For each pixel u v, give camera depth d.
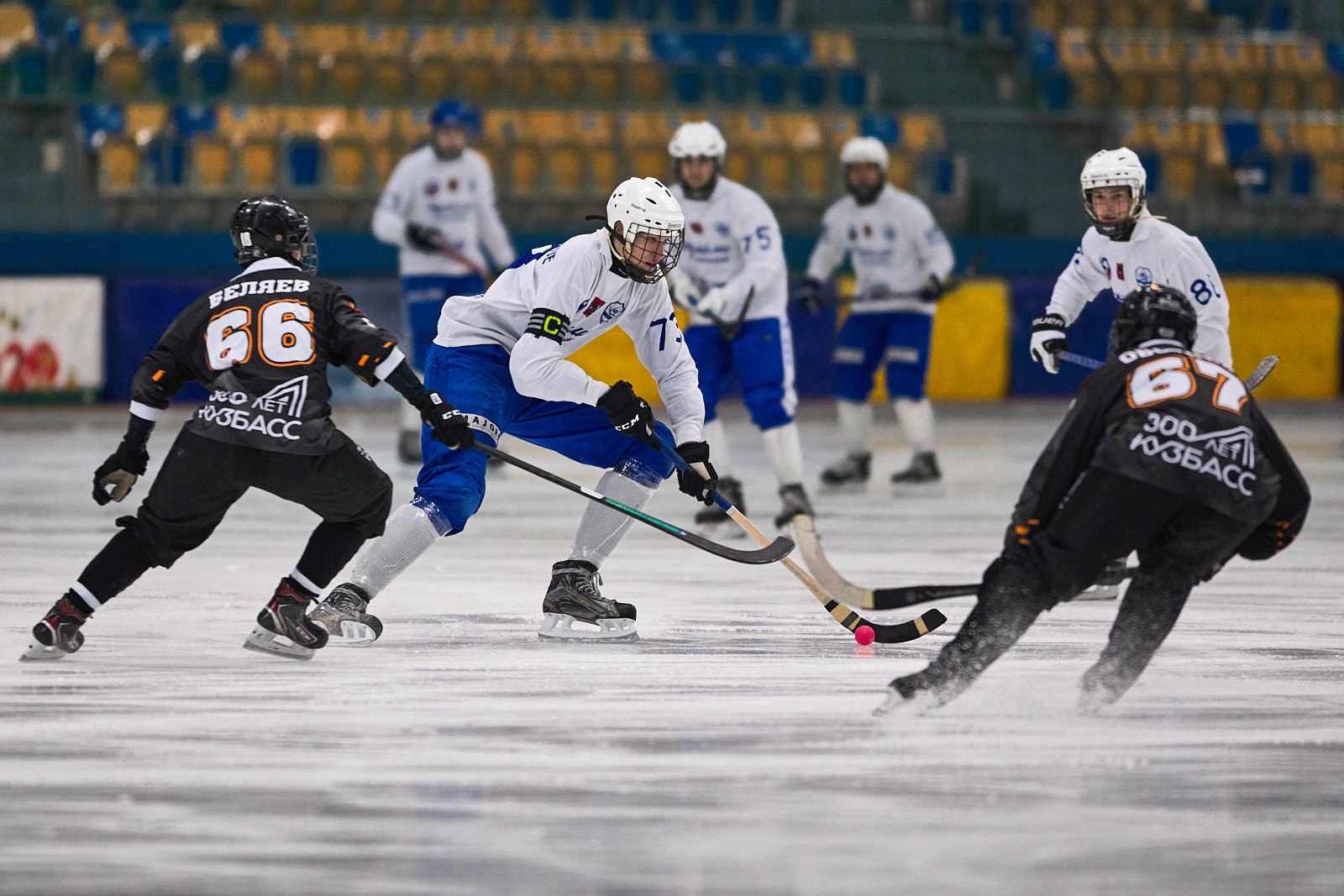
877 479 30.42
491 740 10.96
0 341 42.97
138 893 8.05
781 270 23.86
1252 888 8.20
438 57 49.91
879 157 29.09
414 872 8.38
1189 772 10.27
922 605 16.75
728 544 22.00
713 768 10.27
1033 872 8.39
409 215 33.16
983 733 11.21
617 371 44.16
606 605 14.77
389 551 14.30
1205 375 11.32
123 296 43.81
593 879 8.26
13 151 46.12
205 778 10.03
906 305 29.45
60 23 49.84
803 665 13.59
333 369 45.38
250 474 12.66
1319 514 24.92
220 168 46.38
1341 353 49.16
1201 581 11.80
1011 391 48.03
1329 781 10.08
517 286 14.63
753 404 23.67
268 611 13.47
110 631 14.94
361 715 11.67
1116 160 16.75
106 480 13.08
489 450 13.30
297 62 49.16
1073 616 16.03
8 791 9.74
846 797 9.66
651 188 13.89
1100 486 11.15
